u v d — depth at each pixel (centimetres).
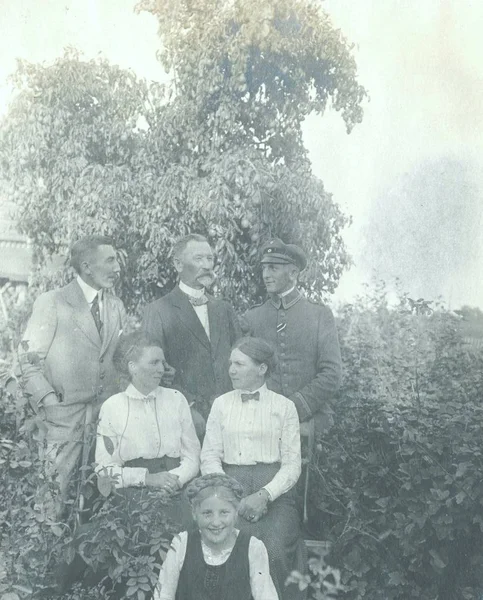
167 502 395
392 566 405
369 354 425
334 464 412
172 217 435
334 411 419
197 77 441
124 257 431
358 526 407
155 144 441
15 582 396
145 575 388
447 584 404
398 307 430
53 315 425
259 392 410
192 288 427
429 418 415
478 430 409
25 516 403
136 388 410
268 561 381
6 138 443
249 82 441
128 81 444
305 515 410
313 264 432
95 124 442
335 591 403
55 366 420
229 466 405
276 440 405
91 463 405
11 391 419
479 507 402
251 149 439
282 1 441
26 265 433
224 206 435
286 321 424
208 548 368
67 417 416
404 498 406
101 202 436
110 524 391
